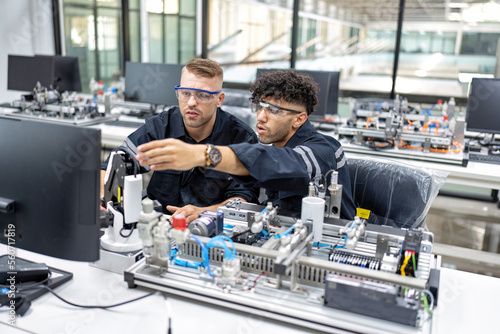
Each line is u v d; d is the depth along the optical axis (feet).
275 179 3.70
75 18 18.92
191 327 3.18
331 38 28.99
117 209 4.04
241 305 3.26
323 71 11.54
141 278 3.60
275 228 4.18
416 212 5.00
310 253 3.67
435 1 23.98
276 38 28.96
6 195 3.43
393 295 2.97
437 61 25.46
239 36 28.89
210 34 17.30
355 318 3.07
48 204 3.29
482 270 8.61
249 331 3.15
